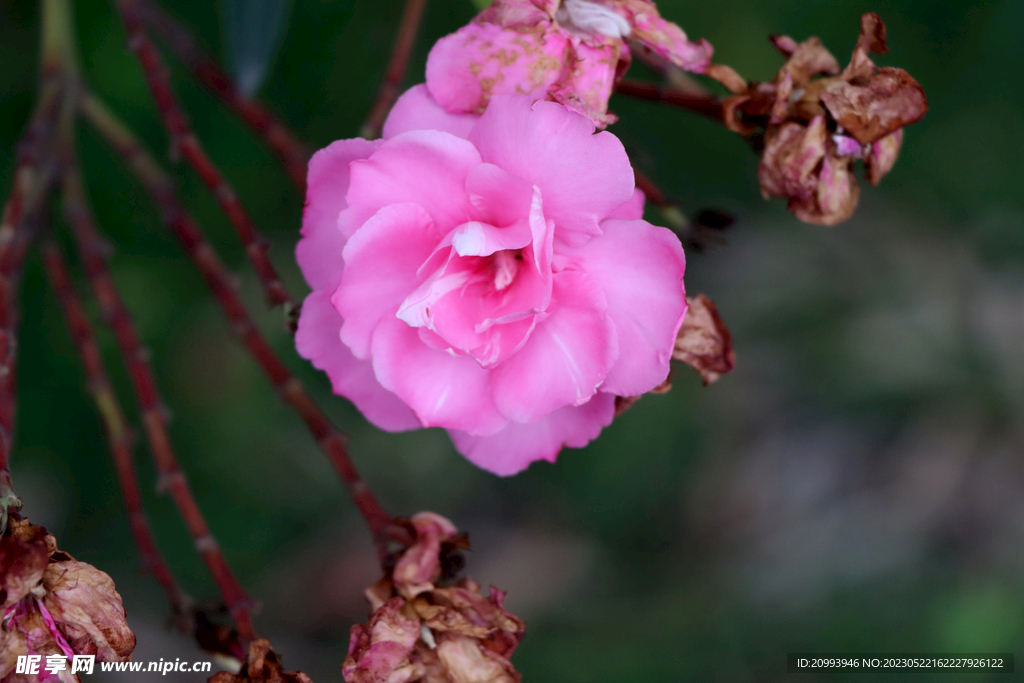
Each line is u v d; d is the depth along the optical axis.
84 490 0.50
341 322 0.32
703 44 0.33
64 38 0.36
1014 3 0.44
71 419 0.48
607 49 0.32
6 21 0.43
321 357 0.33
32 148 0.35
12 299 0.33
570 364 0.32
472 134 0.31
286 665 0.55
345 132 0.47
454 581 0.33
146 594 0.52
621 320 0.32
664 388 0.33
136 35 0.35
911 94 0.33
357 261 0.31
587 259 0.31
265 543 0.54
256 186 0.47
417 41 0.46
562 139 0.31
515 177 0.31
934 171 0.54
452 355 0.32
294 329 0.33
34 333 0.45
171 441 0.50
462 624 0.32
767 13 0.46
